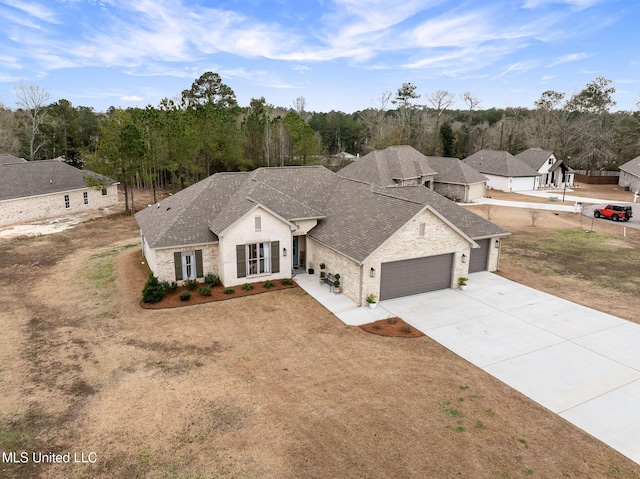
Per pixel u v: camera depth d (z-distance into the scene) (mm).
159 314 19141
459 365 14953
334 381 13875
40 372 14375
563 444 11070
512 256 28969
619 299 21234
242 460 10391
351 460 10406
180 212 23469
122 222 39375
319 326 18016
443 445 10945
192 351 15844
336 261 22031
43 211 40688
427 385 13680
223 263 21750
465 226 25469
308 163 65312
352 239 21516
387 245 20125
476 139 97375
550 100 89750
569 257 28719
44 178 42125
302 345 16344
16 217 38500
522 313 19469
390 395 13117
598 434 11484
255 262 22750
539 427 11727
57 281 23547
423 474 9992
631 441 11219
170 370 14500
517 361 15234
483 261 25750
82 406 12531
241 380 13898
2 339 16781
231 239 21672
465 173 52125
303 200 26922
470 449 10820
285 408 12422
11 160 51375
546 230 36406
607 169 73312
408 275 21391
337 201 26734
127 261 26766
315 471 10055
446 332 17531
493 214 43438
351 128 101375
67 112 69250
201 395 13062
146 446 10883
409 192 28484
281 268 23312
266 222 22344
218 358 15336
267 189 25250
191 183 53094
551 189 61688
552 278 24500
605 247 31109
